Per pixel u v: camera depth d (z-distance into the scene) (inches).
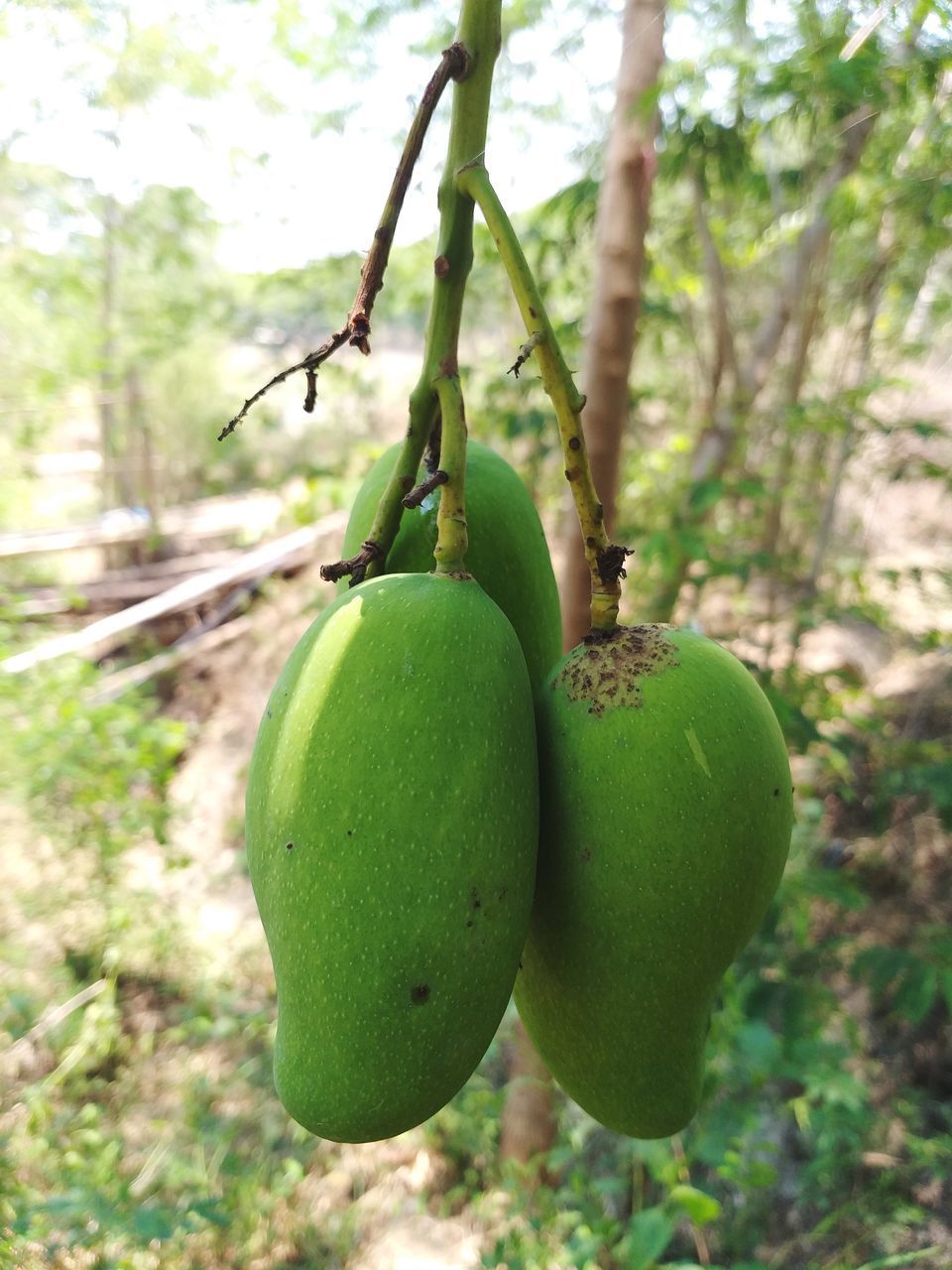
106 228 321.1
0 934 218.5
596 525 49.1
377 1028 41.6
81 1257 143.9
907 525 326.0
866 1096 155.8
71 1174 158.9
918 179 136.3
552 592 59.1
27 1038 194.7
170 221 339.6
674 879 44.8
